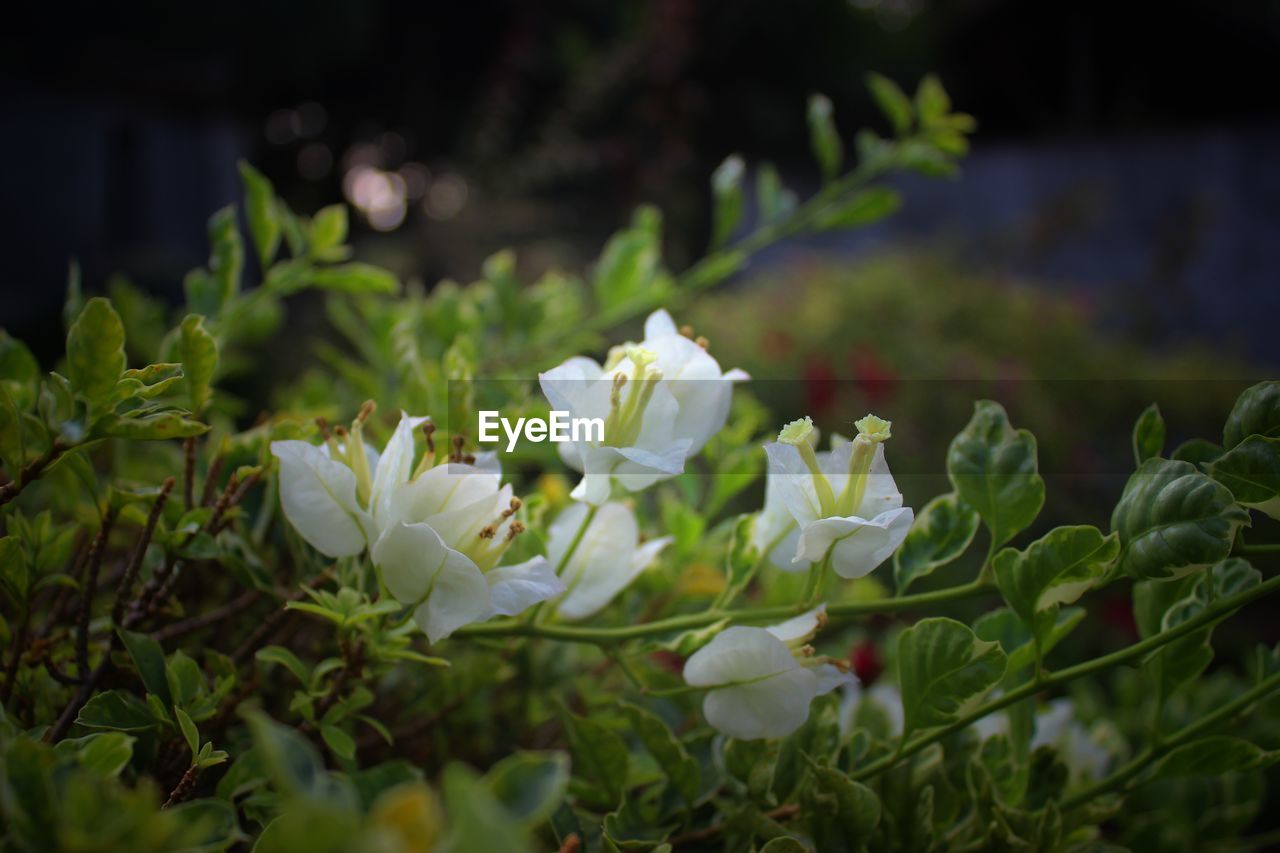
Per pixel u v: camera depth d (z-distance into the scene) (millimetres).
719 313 2508
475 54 6730
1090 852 391
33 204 3746
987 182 4148
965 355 2244
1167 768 387
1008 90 5531
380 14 6262
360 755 421
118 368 314
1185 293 3646
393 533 329
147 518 357
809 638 355
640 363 344
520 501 338
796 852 334
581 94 4148
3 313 3412
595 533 384
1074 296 3193
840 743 392
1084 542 334
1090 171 3996
